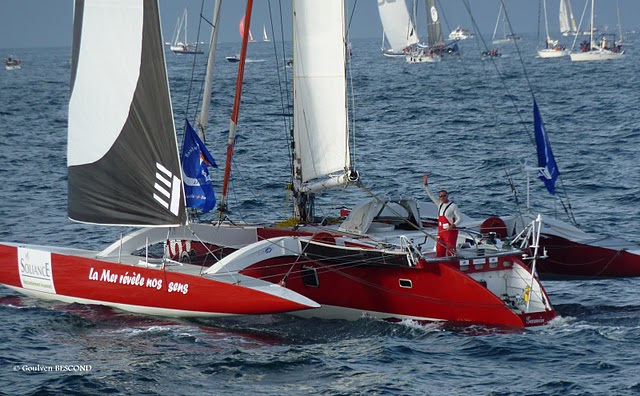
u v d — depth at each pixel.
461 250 56.88
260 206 91.81
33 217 86.56
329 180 60.00
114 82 56.09
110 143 56.88
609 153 125.19
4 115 195.62
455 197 96.94
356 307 56.72
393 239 59.47
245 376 46.12
